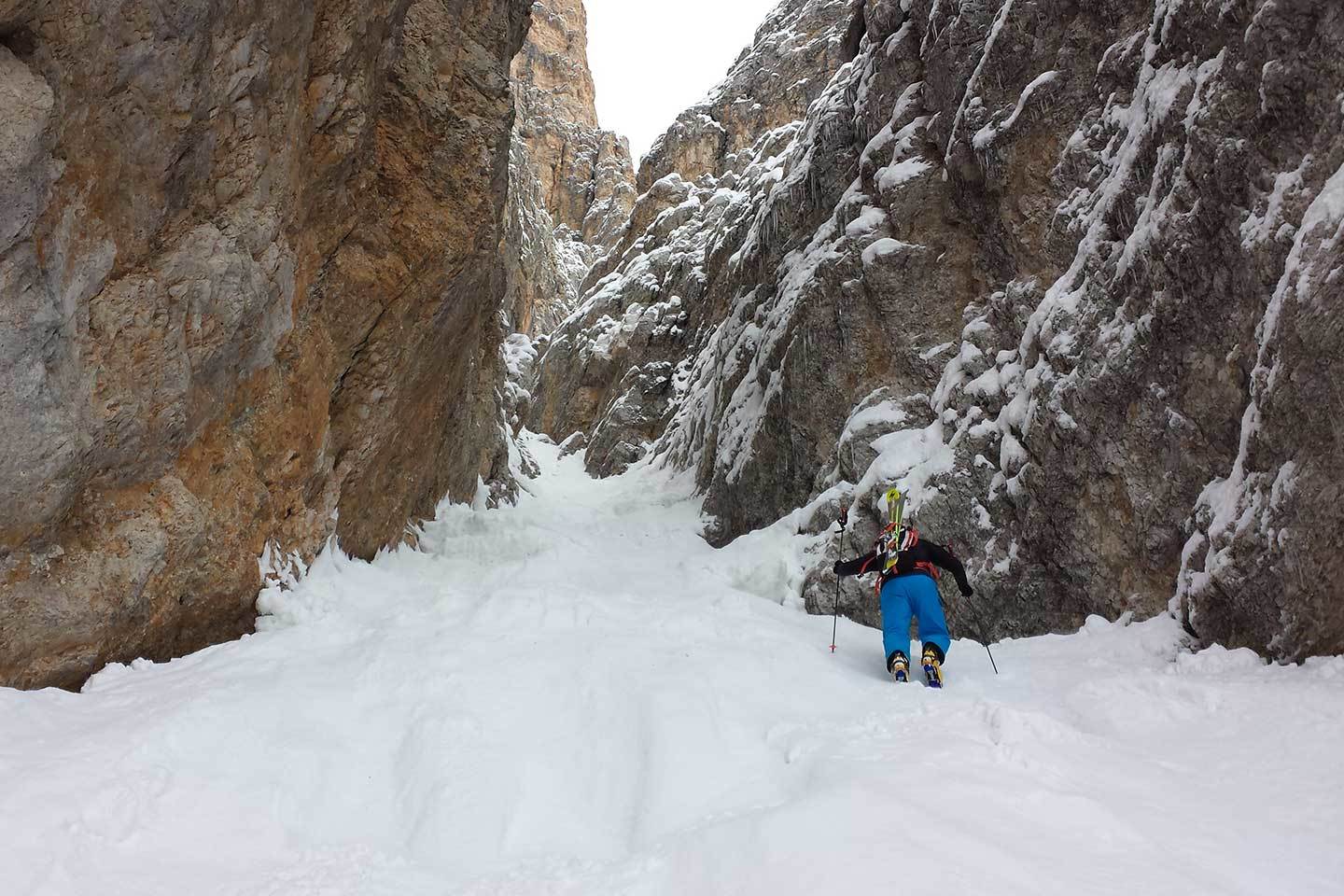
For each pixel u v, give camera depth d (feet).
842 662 16.90
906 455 24.77
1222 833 8.98
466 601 18.22
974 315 25.90
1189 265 17.15
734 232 59.88
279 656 14.92
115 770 10.09
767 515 32.45
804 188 38.09
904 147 29.32
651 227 82.43
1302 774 10.25
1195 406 17.31
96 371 13.47
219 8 14.46
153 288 14.40
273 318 17.87
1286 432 14.40
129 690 12.85
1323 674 13.00
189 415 15.58
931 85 28.78
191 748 10.98
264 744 11.48
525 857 9.86
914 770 10.36
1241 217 16.11
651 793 10.89
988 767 10.54
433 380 27.07
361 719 12.67
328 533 20.80
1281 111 15.33
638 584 24.43
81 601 13.38
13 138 11.34
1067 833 8.87
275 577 18.01
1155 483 18.11
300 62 17.35
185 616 15.66
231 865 9.26
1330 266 13.55
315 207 19.76
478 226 25.26
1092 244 20.34
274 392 18.43
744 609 20.33
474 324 29.89
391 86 22.40
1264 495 14.79
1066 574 20.03
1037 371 21.13
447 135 23.98
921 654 17.10
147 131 13.87
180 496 15.40
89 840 8.98
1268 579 14.48
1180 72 18.31
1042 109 23.61
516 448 56.03
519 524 31.09
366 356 22.53
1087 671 15.70
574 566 25.50
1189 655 14.96
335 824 10.50
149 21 13.15
